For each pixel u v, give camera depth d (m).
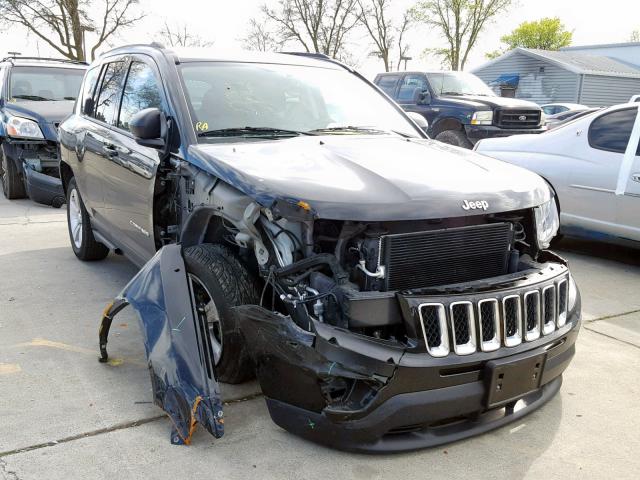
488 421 2.92
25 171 8.97
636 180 5.94
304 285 2.83
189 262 3.39
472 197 2.97
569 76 30.48
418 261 2.90
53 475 2.70
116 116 4.81
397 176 3.05
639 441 3.10
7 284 5.41
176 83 3.96
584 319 4.86
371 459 2.87
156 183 3.88
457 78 13.26
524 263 3.24
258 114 4.03
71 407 3.29
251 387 3.52
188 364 2.97
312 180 2.96
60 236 7.32
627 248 7.24
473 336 2.74
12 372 3.69
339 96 4.55
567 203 6.59
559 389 3.42
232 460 2.84
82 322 4.53
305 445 2.98
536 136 7.11
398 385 2.61
